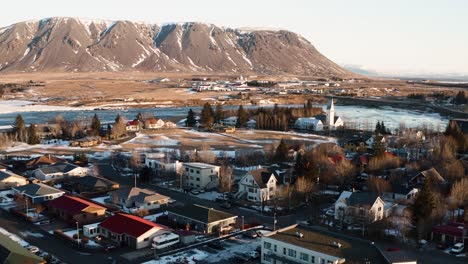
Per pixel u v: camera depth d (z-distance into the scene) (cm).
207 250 6881
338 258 5716
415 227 7719
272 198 9588
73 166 11412
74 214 7919
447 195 9269
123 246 7012
